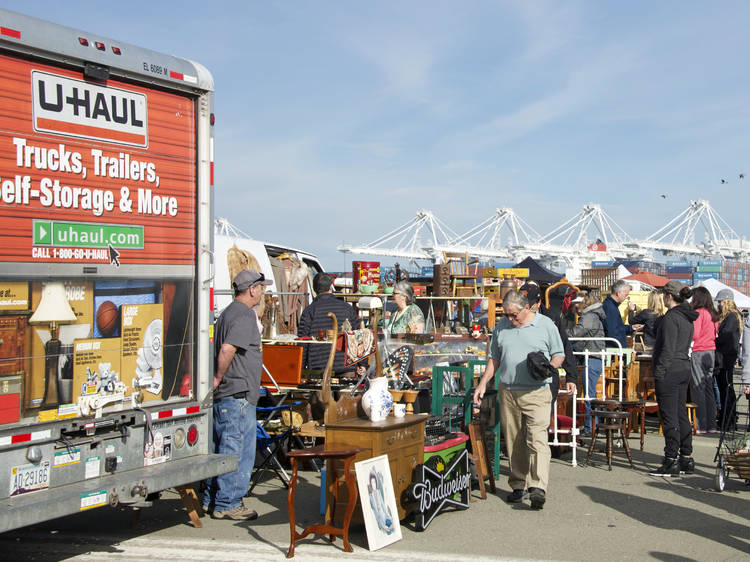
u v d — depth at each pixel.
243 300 6.32
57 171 4.82
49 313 4.75
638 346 12.68
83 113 4.99
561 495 7.05
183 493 6.01
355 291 12.33
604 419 8.98
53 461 4.75
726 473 7.39
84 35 4.96
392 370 6.98
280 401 8.28
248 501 6.89
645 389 10.64
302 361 8.53
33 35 4.64
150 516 6.45
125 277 5.24
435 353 8.59
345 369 8.11
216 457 5.75
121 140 5.23
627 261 94.75
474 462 6.92
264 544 5.58
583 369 9.56
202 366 5.79
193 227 5.78
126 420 5.18
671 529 5.99
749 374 8.12
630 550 5.45
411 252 135.25
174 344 5.61
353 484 5.37
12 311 4.56
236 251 10.65
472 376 7.35
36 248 4.69
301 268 12.50
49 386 4.74
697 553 5.41
